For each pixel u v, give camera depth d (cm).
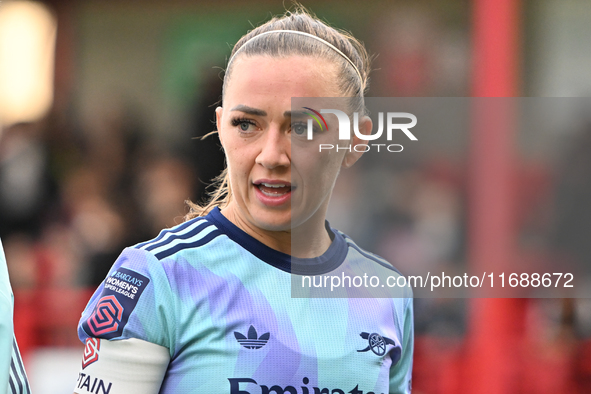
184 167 1691
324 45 475
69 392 1277
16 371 461
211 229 470
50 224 1616
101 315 426
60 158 1703
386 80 1579
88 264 1577
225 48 1728
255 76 446
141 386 417
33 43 1764
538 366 1223
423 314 1216
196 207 550
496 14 1485
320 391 445
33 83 1762
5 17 1752
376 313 497
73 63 1773
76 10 1764
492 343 1209
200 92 1723
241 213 474
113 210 1661
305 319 458
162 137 1736
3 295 451
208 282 442
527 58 1512
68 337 1347
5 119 1739
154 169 1691
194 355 427
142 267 434
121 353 417
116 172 1700
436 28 1582
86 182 1678
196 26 1741
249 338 434
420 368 1227
